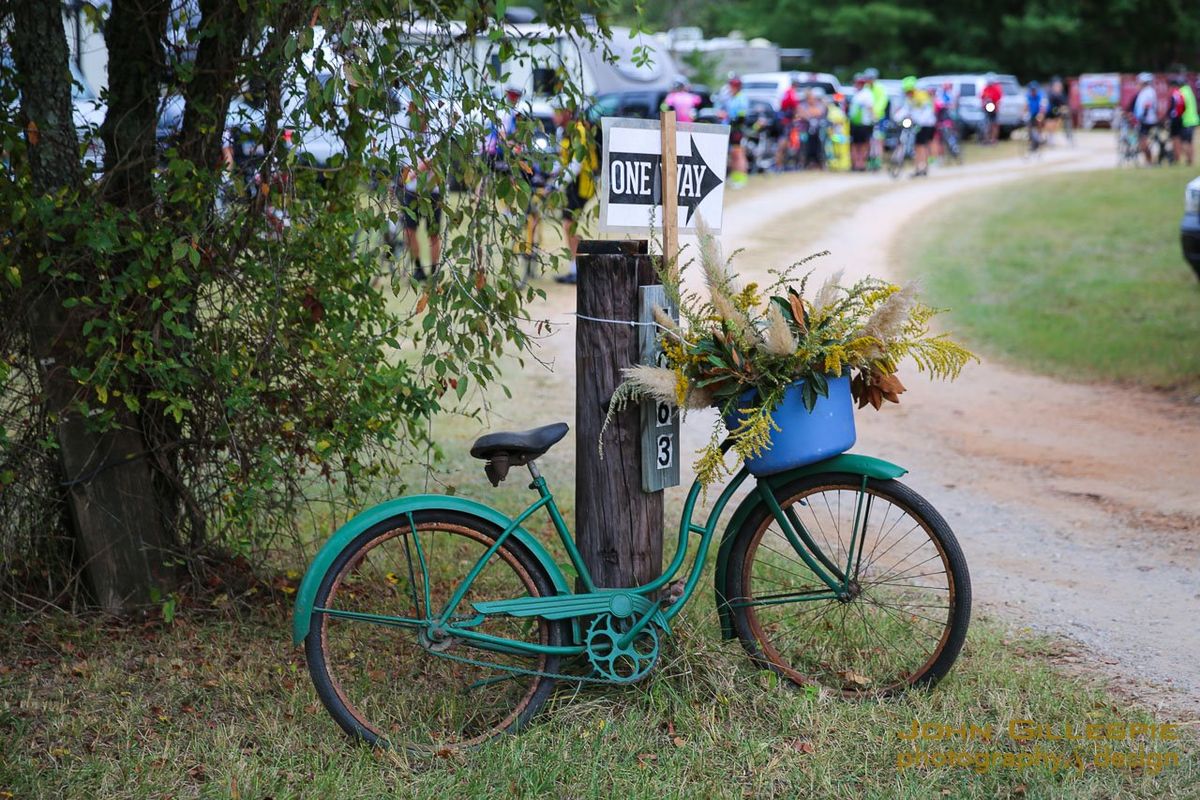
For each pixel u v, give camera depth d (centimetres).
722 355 376
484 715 387
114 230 401
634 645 389
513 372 955
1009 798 341
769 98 3247
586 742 364
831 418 384
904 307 375
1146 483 711
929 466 760
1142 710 400
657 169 394
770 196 2256
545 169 430
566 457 732
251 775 345
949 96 3459
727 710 385
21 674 407
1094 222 1819
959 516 657
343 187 434
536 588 377
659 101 2291
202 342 436
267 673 413
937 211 2034
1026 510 667
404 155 411
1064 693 409
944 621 465
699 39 4047
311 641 359
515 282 420
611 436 392
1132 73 5462
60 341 425
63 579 454
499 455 374
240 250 436
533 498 636
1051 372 1020
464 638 365
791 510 404
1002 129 3809
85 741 366
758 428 368
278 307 432
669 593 398
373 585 461
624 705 384
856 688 405
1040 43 5397
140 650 428
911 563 558
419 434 490
